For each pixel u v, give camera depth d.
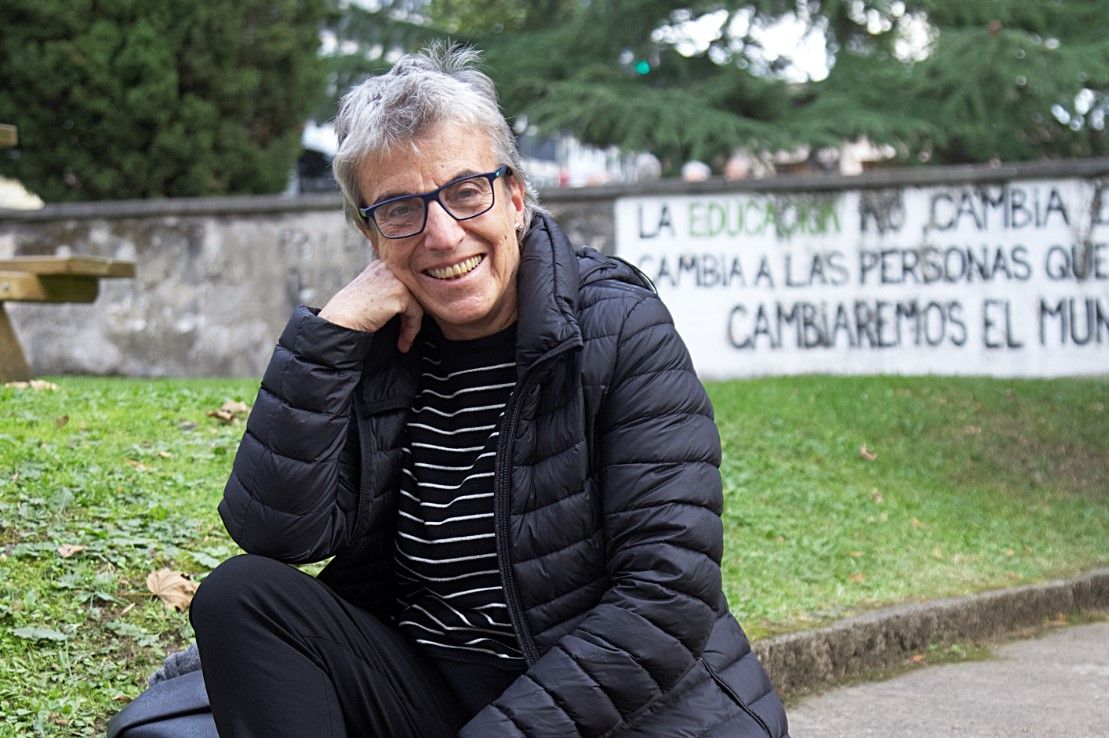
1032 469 7.87
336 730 2.55
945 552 6.44
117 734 2.79
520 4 21.50
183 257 10.44
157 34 10.98
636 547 2.57
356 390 2.81
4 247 10.66
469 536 2.73
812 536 6.34
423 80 2.71
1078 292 9.64
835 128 16.19
